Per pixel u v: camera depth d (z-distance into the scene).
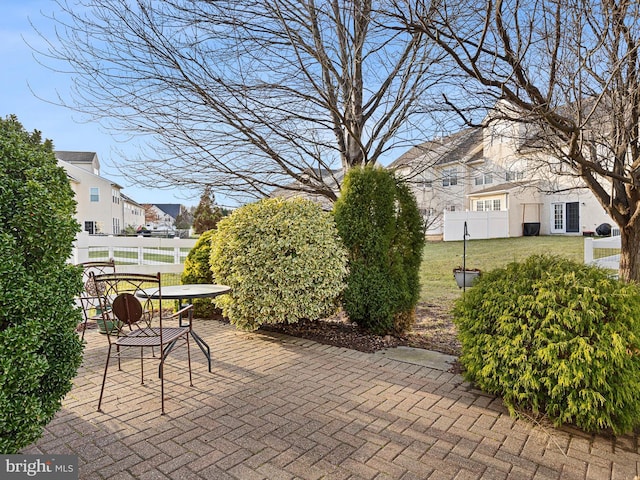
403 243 5.75
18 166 2.09
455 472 2.38
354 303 5.44
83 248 6.68
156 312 7.02
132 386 3.78
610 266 6.50
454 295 8.72
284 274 5.16
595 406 2.66
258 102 5.57
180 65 5.25
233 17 5.25
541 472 2.38
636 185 3.93
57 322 2.11
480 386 3.35
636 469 2.42
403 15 3.29
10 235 1.93
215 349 5.02
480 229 20.16
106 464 2.47
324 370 4.21
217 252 5.57
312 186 6.34
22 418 1.90
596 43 3.40
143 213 43.97
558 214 19.95
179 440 2.77
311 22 5.28
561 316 2.84
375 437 2.80
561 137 3.84
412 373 4.11
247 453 2.60
